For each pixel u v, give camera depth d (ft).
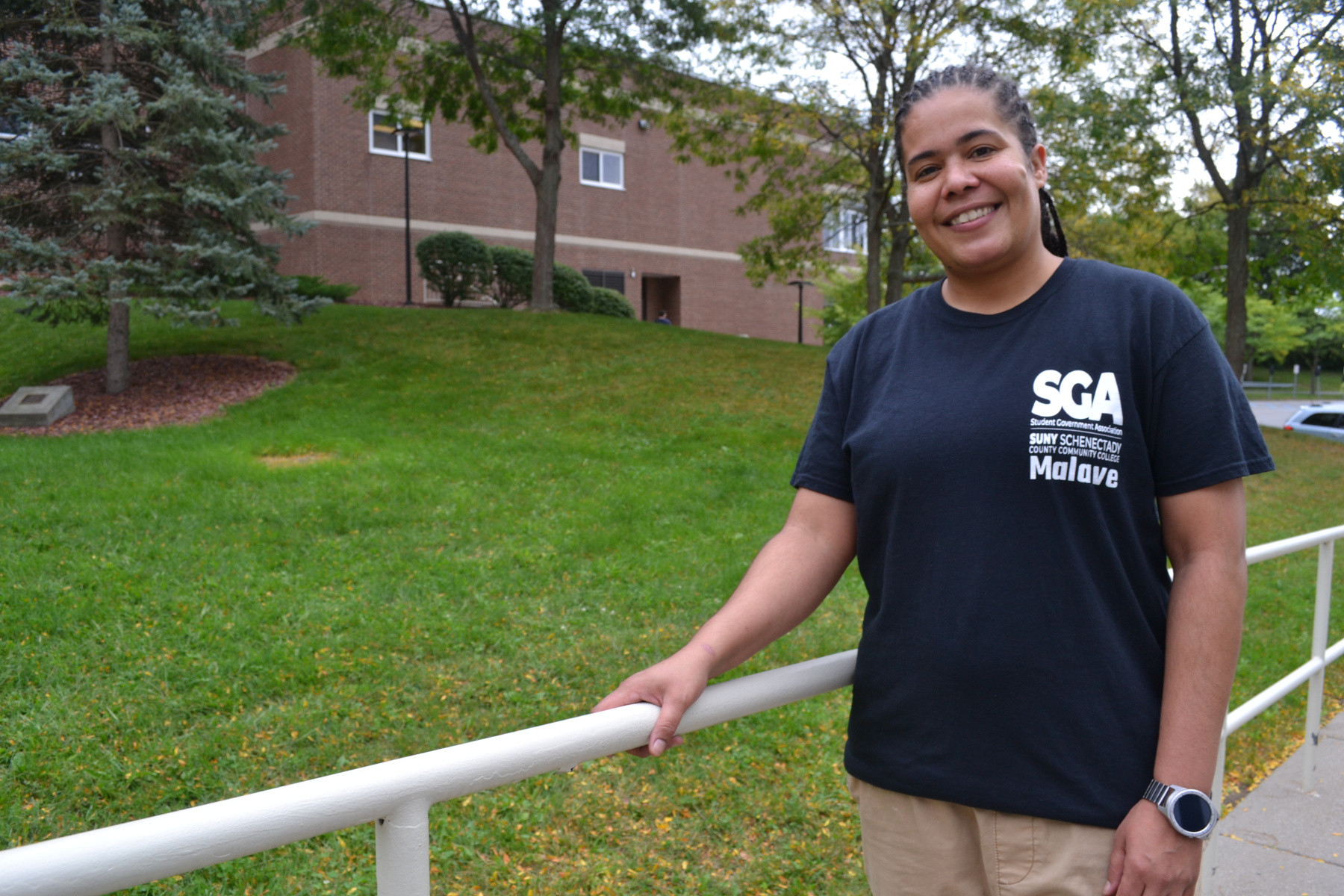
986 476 4.19
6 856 2.43
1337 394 186.39
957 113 4.55
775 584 4.63
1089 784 4.07
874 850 4.74
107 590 16.98
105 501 22.75
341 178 75.00
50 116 37.22
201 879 9.55
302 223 40.60
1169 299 4.27
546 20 54.49
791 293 113.19
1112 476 4.12
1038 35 44.68
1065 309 4.38
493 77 60.90
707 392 41.50
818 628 17.76
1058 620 4.11
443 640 15.78
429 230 80.23
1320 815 11.43
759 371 46.16
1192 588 4.09
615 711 3.80
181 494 23.52
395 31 54.34
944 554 4.25
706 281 102.78
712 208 102.83
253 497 23.75
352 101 73.87
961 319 4.59
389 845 3.11
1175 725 4.01
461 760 3.23
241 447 29.73
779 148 53.57
